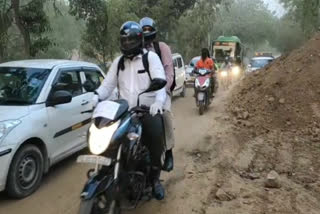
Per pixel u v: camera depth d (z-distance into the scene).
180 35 37.66
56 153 6.18
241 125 9.79
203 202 5.33
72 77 6.86
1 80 6.32
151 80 4.53
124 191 4.18
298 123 9.36
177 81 15.35
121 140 3.90
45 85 6.14
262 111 10.62
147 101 4.61
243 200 5.38
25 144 5.50
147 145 4.55
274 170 6.59
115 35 24.66
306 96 10.49
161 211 5.06
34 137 5.62
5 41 15.73
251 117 10.41
